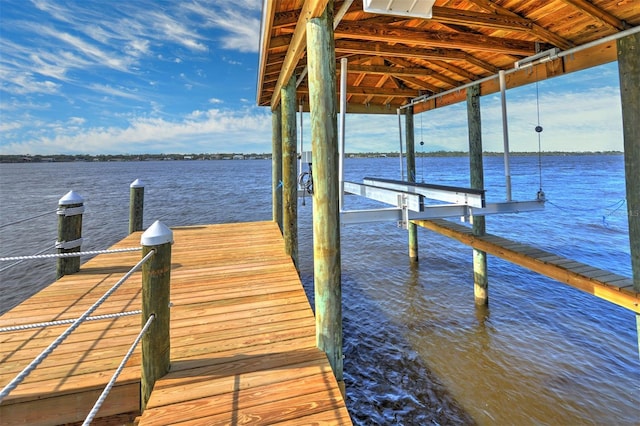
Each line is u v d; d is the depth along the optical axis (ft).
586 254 24.30
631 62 7.64
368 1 5.24
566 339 13.05
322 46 5.46
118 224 38.78
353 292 18.60
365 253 26.89
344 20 7.92
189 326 6.82
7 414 4.59
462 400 9.80
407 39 8.42
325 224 5.60
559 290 18.21
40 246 31.19
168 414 4.30
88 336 6.38
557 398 9.73
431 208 8.86
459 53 10.85
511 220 38.52
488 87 12.87
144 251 4.90
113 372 5.16
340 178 8.35
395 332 13.92
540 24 8.56
